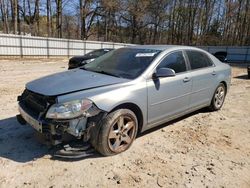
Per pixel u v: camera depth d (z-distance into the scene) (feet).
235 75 50.11
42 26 151.12
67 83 11.75
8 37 69.72
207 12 175.83
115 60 14.79
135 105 12.48
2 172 10.32
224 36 179.01
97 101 11.02
